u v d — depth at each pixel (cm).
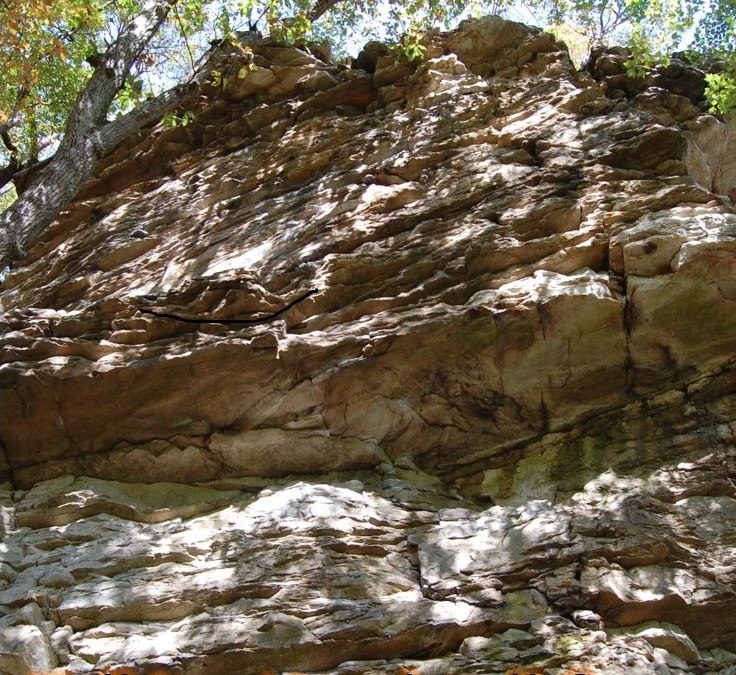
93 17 1196
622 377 816
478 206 973
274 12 1266
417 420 841
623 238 838
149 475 845
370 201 1038
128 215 1184
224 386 838
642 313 800
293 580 672
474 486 821
